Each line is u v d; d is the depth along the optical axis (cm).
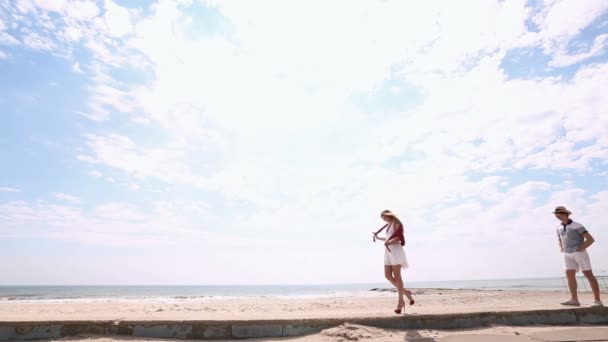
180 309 815
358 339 429
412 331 478
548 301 984
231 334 459
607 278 1476
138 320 463
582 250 611
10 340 439
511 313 537
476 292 2017
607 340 401
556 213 661
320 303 1080
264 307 890
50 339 440
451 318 512
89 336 447
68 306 908
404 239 570
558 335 434
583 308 563
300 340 440
